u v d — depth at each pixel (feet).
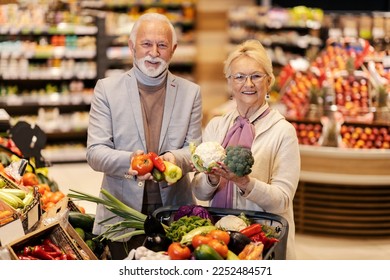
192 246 9.16
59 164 30.86
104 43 31.12
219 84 43.70
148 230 9.78
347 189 20.88
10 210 10.58
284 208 10.44
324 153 20.70
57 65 30.73
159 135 11.47
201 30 42.91
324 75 22.84
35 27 29.81
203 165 9.98
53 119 31.12
